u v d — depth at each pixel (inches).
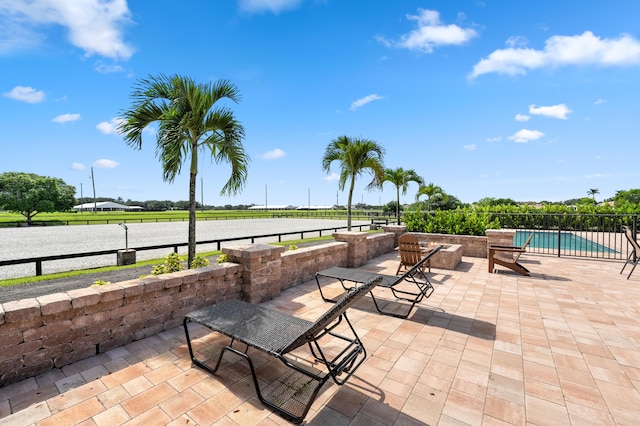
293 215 2461.9
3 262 288.4
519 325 158.2
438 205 1369.3
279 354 90.7
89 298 118.5
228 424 84.6
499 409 91.2
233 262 192.2
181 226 1427.2
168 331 146.7
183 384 103.7
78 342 118.5
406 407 92.4
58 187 1818.4
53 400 94.0
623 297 208.2
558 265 323.0
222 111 274.8
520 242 566.3
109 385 102.6
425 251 285.4
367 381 106.7
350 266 306.5
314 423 85.1
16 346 103.3
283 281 225.0
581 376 109.3
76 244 721.0
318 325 94.1
